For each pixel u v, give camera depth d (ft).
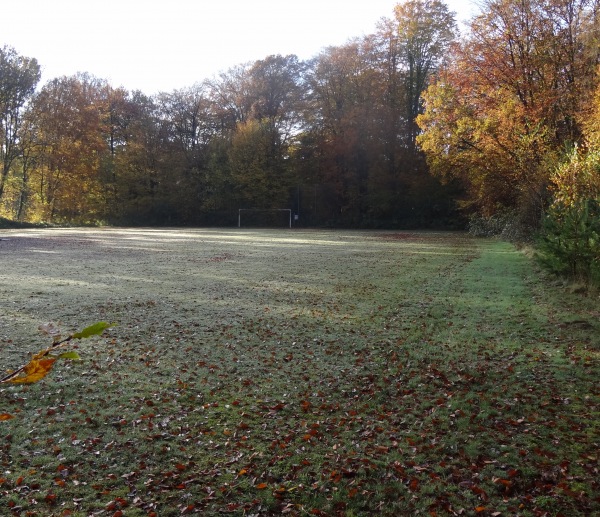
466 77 107.45
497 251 87.66
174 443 16.99
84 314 36.40
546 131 88.22
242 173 193.36
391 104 181.78
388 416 19.21
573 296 40.81
